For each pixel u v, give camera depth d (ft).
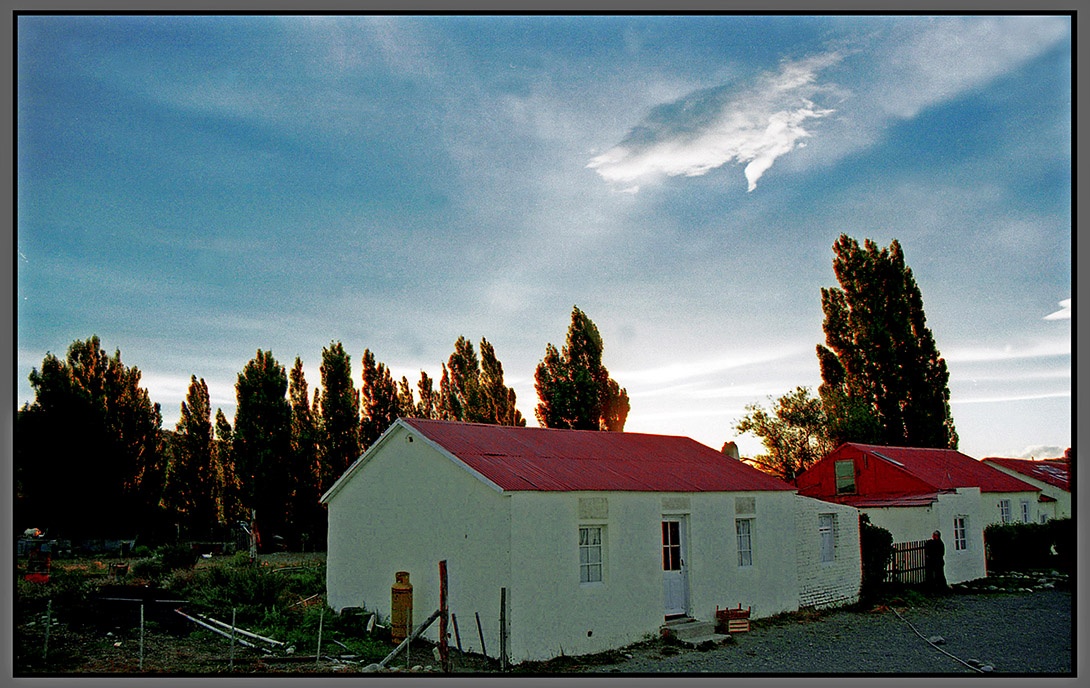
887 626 60.59
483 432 59.88
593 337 138.62
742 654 50.26
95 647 48.91
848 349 139.03
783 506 66.39
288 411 131.64
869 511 92.17
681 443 74.64
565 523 49.90
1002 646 53.11
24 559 91.15
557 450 60.23
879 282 137.08
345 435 135.13
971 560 89.40
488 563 48.01
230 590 61.82
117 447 114.32
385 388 146.61
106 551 110.73
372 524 57.82
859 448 106.22
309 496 131.54
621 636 51.55
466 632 48.93
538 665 46.11
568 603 49.11
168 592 61.67
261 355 131.23
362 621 55.01
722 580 59.52
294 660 46.03
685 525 58.13
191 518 139.33
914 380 132.87
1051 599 75.82
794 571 66.08
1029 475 129.39
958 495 89.71
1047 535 103.14
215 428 142.10
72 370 113.29
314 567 91.04
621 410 141.38
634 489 54.03
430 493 53.16
